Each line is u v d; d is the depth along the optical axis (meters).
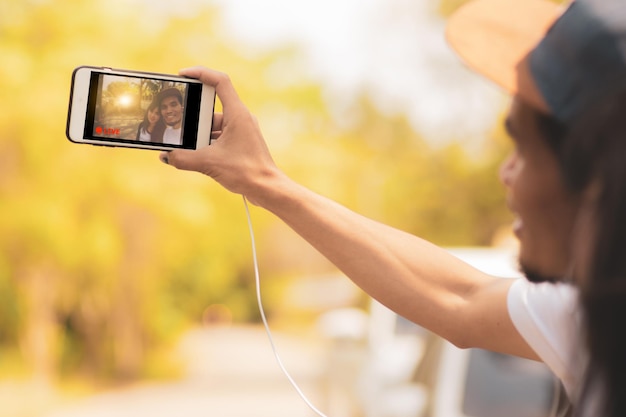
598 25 1.17
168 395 16.30
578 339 1.19
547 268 1.32
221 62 17.27
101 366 18.41
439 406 4.54
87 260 15.38
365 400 6.37
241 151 1.88
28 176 13.93
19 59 13.60
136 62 15.41
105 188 14.79
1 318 15.83
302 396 1.94
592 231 1.14
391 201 23.31
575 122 1.17
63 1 14.40
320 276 37.69
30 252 14.56
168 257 17.31
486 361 4.52
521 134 1.29
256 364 21.84
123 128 2.01
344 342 7.00
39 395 14.89
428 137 25.06
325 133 21.11
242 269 32.69
